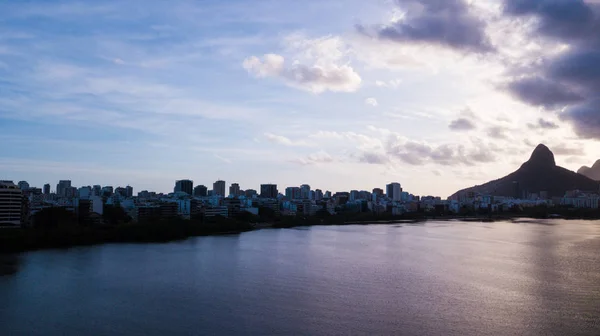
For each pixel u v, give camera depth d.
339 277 184.88
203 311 138.12
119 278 181.25
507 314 136.00
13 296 154.00
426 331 122.00
